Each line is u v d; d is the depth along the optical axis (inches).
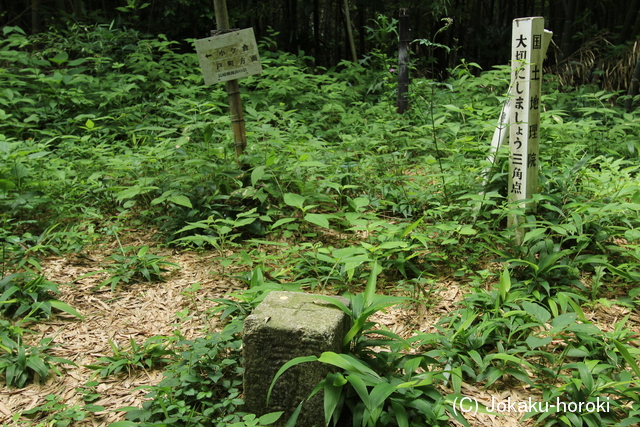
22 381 102.6
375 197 186.2
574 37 365.4
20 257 142.3
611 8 470.3
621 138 229.1
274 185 173.5
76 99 243.9
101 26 339.9
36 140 233.8
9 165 169.9
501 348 105.6
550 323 112.7
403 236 134.4
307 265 142.8
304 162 164.1
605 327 119.1
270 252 154.2
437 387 101.0
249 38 166.4
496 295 117.9
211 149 186.2
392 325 122.0
